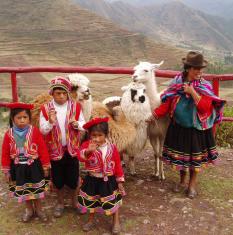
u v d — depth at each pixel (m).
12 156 3.15
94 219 3.37
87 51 121.12
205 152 3.63
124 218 3.37
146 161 4.72
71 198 3.74
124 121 3.76
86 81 3.56
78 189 3.52
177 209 3.52
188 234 3.14
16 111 3.09
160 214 3.44
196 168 3.58
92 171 3.08
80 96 3.51
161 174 4.12
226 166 4.57
